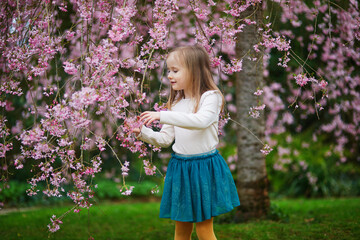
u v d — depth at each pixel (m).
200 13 2.09
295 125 5.89
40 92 3.00
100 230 3.64
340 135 5.30
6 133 2.13
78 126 1.68
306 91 4.18
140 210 5.02
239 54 2.83
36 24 2.16
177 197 1.92
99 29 2.34
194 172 1.92
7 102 2.84
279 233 3.11
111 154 5.96
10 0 2.31
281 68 4.39
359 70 3.90
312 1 3.33
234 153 6.02
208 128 1.98
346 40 3.29
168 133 2.11
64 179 1.93
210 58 2.16
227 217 3.72
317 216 3.87
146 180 6.91
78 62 2.54
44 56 1.92
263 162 3.72
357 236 2.91
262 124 3.71
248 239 2.97
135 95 2.05
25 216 4.38
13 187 5.48
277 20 3.21
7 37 2.32
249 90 3.58
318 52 3.84
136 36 2.17
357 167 6.65
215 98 1.96
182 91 2.13
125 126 1.85
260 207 3.69
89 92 1.59
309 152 6.44
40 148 1.81
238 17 2.47
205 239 1.93
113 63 1.87
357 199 5.50
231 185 2.00
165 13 1.96
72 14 2.66
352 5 2.97
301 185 6.59
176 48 2.05
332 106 4.52
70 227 3.74
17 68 2.05
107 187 6.44
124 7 1.79
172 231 3.43
